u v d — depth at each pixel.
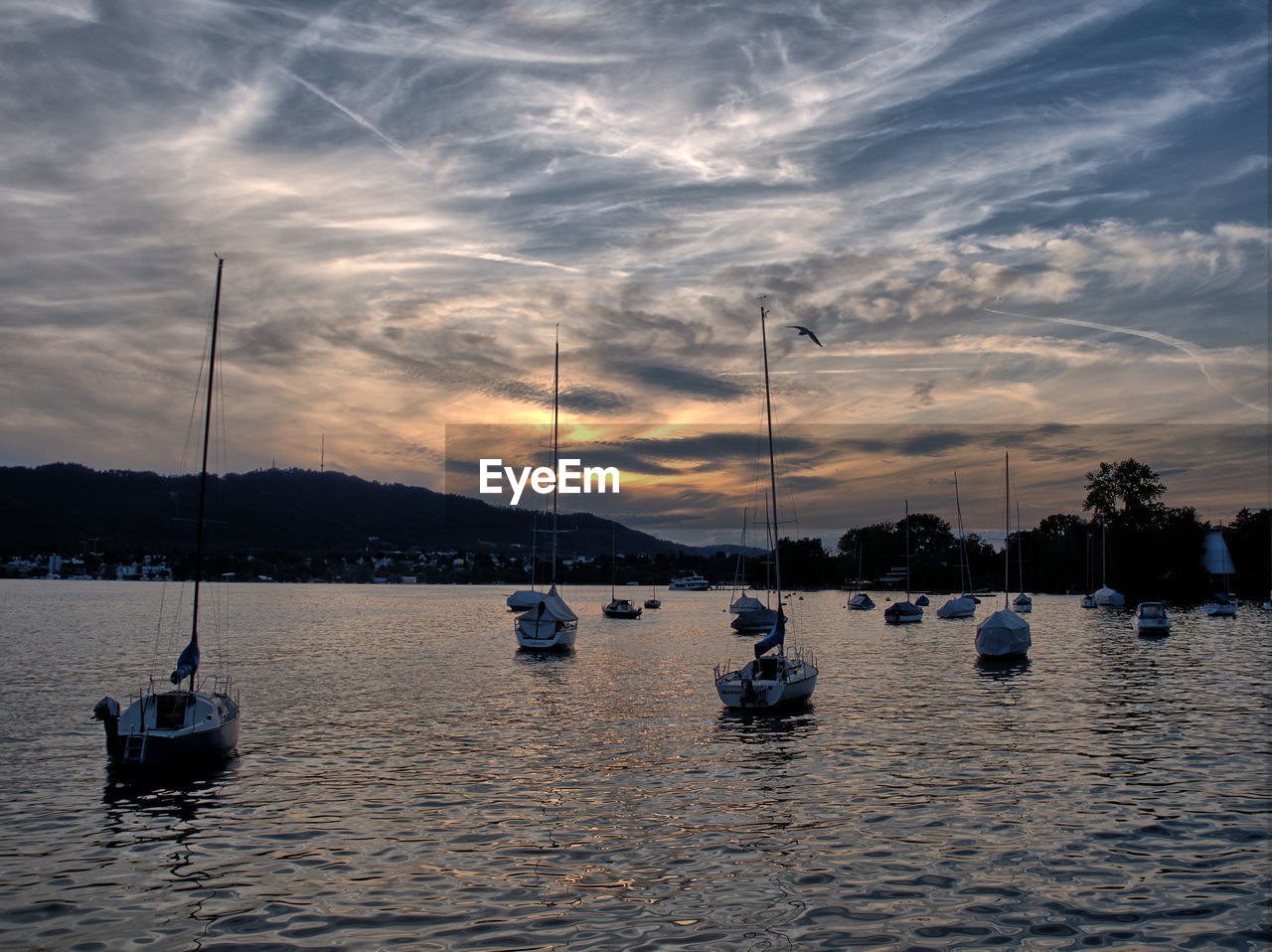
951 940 15.65
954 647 74.62
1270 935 15.87
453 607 152.62
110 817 22.91
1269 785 25.84
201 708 28.38
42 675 52.56
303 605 157.50
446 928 16.14
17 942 15.61
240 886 18.19
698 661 62.00
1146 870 19.05
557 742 32.09
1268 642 75.81
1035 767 28.11
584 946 15.41
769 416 45.31
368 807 23.73
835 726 35.25
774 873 18.92
